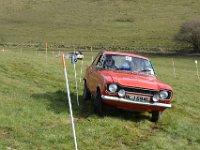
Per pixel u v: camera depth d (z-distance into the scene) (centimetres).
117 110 1402
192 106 1758
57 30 11519
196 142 1160
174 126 1286
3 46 8625
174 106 1652
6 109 1293
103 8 13650
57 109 1359
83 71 2744
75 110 1374
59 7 14100
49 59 3472
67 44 9450
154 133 1205
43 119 1221
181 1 13550
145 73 1428
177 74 3519
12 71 2334
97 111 1335
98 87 1331
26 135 1066
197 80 3117
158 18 12131
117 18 12500
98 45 9312
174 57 7338
